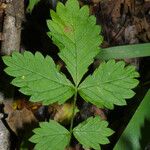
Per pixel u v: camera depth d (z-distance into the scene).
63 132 0.29
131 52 0.43
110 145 0.45
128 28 0.57
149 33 0.57
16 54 0.29
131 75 0.30
